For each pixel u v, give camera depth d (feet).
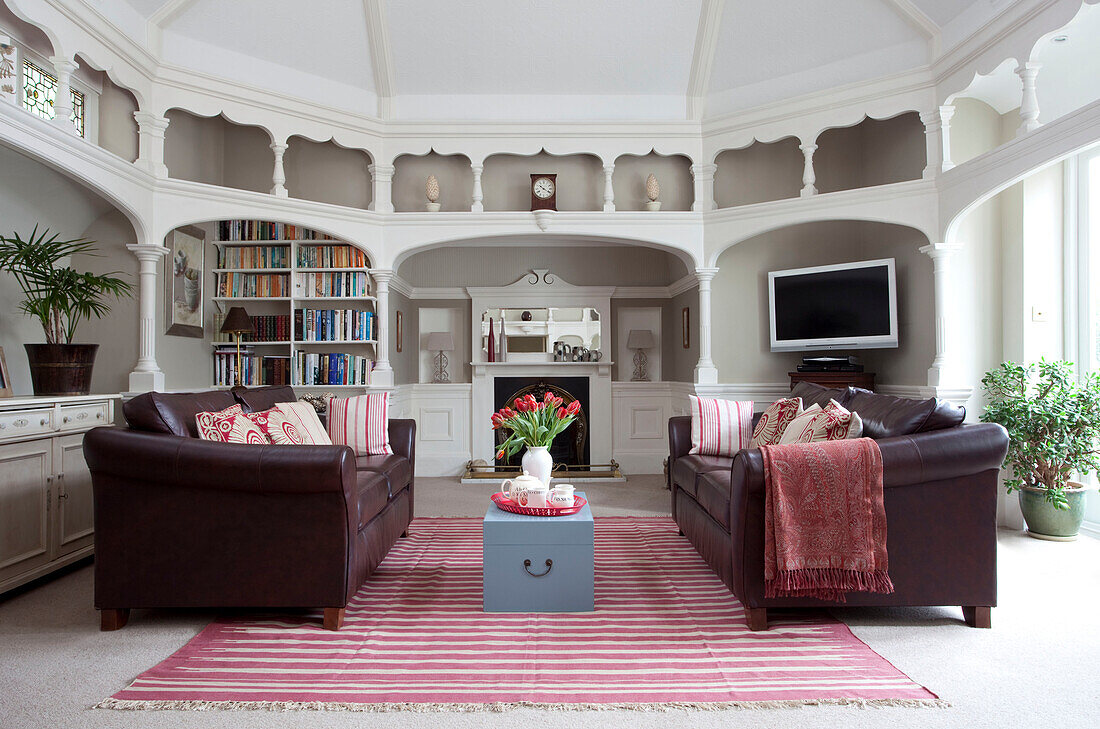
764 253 17.94
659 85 17.06
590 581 8.87
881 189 14.87
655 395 22.09
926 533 8.11
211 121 17.37
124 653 7.53
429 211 17.63
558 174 18.47
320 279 17.89
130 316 14.15
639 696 6.46
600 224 17.26
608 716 6.11
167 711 6.18
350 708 6.23
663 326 22.29
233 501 8.08
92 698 6.44
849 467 7.89
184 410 9.14
